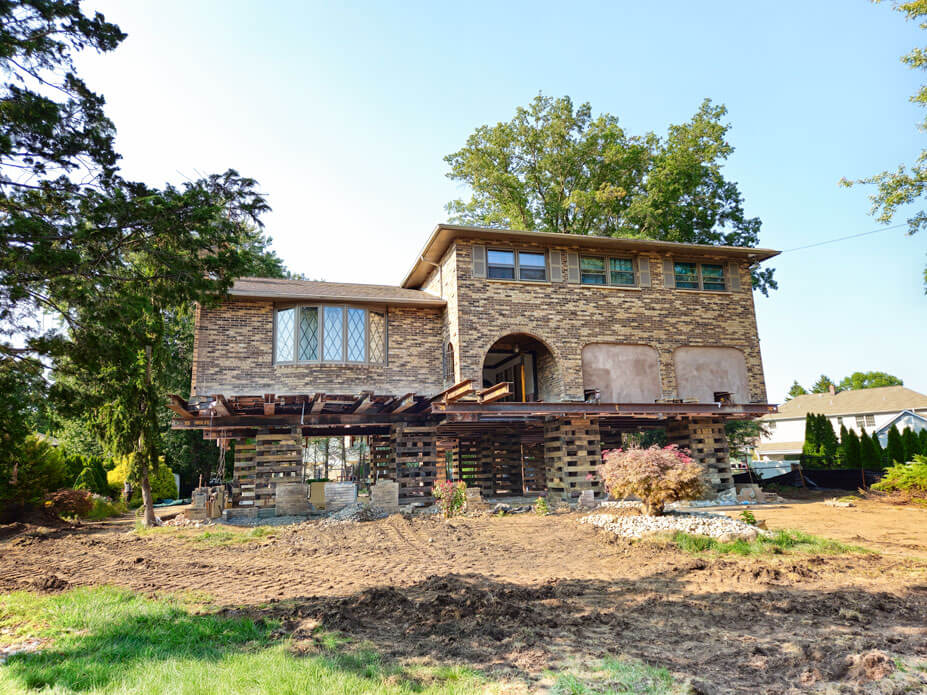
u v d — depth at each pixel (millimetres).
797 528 13742
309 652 5426
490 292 19984
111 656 5289
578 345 20578
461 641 5898
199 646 5605
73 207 8750
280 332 19547
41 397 9000
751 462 42656
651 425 24438
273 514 17578
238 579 9312
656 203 32281
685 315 22109
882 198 21391
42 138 8938
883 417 46781
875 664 5043
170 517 20031
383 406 18328
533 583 8633
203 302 9438
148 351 17406
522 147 34875
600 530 13008
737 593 7820
